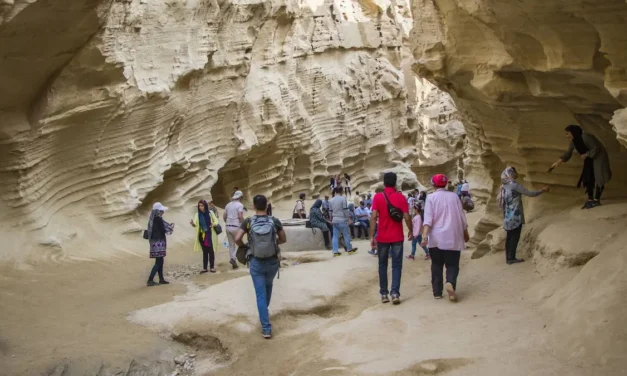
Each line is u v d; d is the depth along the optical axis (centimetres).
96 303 965
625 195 1035
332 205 1393
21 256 1204
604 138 1029
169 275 1236
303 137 2755
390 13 3550
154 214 1124
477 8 935
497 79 1060
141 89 1559
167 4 1703
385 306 808
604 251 685
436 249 795
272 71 2528
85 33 1237
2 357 695
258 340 759
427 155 4162
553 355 546
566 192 1144
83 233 1424
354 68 3195
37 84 1243
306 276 1012
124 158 1561
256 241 761
